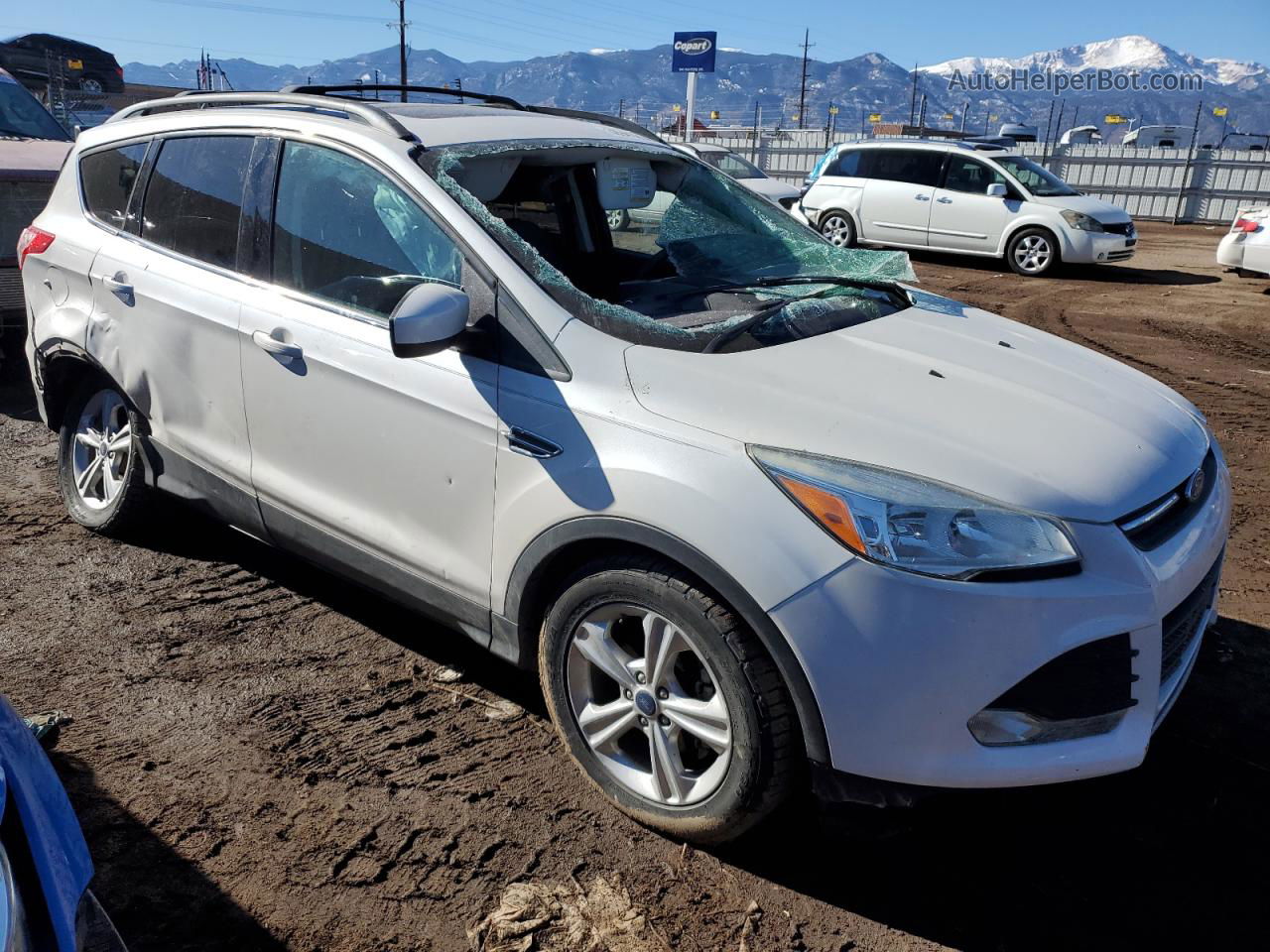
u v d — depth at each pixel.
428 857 2.44
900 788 2.16
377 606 3.69
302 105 3.25
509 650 2.72
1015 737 2.15
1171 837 2.60
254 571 3.94
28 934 1.33
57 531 4.21
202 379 3.34
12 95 7.40
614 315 2.56
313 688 3.14
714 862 2.46
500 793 2.68
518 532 2.53
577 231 3.51
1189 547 2.38
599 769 2.61
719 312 2.90
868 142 14.63
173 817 2.54
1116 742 2.22
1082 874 2.46
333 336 2.90
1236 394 7.14
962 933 2.26
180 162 3.49
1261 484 5.27
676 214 3.57
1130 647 2.18
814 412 2.30
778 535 2.12
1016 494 2.16
